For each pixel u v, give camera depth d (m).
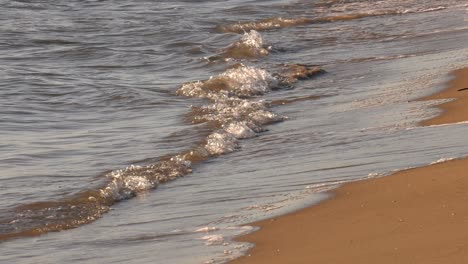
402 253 12.95
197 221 15.98
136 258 14.30
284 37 40.69
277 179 18.33
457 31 38.72
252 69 30.25
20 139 23.72
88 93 29.50
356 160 18.95
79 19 45.41
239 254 13.77
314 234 14.34
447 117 22.31
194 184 18.86
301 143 21.64
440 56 32.69
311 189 17.00
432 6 48.06
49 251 15.18
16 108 27.48
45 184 19.19
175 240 14.99
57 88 30.22
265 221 15.26
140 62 35.44
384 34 39.88
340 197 16.08
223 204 16.94
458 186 15.67
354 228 14.35
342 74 31.42
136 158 21.23
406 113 23.39
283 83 30.25
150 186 18.89
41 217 17.02
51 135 24.16
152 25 43.56
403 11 46.94
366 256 13.05
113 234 15.84
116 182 18.95
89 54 37.00
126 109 27.48
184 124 24.80
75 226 16.64
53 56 36.72
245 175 19.12
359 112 24.47
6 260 14.84
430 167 17.11
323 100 27.25
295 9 49.25
